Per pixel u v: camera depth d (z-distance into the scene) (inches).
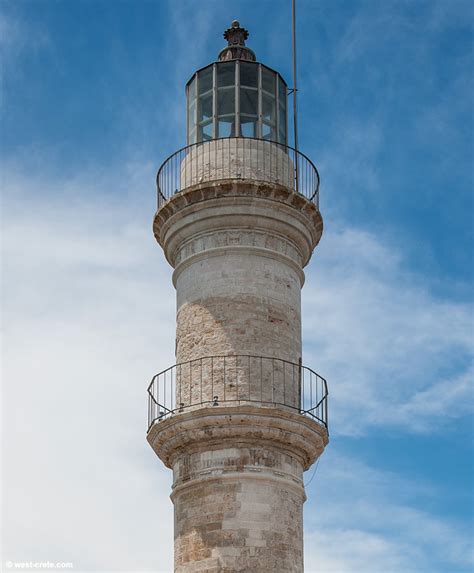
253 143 1577.3
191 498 1418.6
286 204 1524.4
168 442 1455.5
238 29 1681.8
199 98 1643.7
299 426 1432.1
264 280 1505.9
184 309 1521.9
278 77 1660.9
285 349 1489.9
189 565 1387.8
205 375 1454.2
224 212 1514.5
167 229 1567.4
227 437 1418.6
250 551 1368.1
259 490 1402.6
